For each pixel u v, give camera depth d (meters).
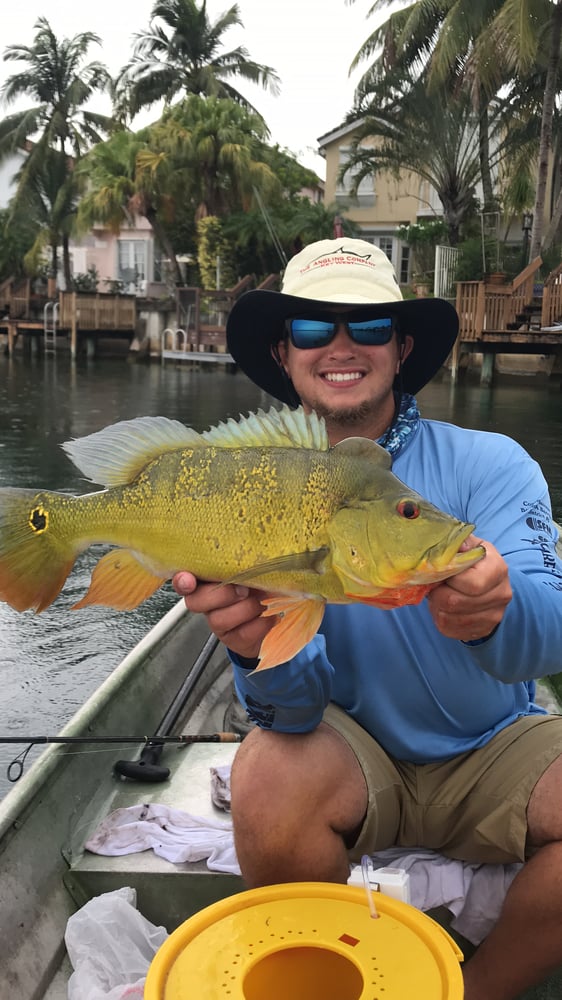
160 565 0.87
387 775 1.04
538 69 10.77
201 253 15.20
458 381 10.47
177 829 1.22
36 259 17.47
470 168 12.46
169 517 0.85
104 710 1.37
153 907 1.14
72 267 19.00
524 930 0.92
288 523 0.81
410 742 1.05
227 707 1.81
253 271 15.73
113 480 0.88
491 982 0.94
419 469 1.11
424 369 1.29
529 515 1.02
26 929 1.02
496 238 12.04
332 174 15.69
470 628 0.81
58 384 11.00
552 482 4.83
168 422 0.87
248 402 8.91
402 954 0.76
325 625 1.07
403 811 1.07
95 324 15.70
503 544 1.01
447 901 1.04
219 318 14.68
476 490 1.07
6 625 2.87
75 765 1.25
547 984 1.05
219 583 0.85
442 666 1.03
